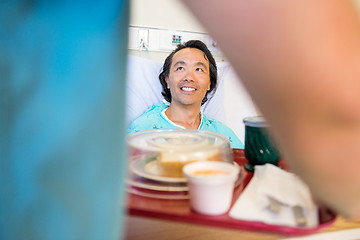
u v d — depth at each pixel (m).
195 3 0.20
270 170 0.49
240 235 0.42
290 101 0.20
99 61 0.23
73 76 0.22
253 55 0.20
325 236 0.39
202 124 1.56
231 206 0.43
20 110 0.22
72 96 0.22
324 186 0.24
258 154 0.58
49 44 0.22
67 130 0.22
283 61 0.19
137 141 0.57
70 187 0.23
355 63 0.18
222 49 0.21
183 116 1.58
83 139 0.23
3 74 0.22
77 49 0.22
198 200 0.40
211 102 1.72
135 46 1.54
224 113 1.74
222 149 0.54
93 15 0.22
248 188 0.47
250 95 0.22
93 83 0.23
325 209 0.35
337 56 0.18
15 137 0.22
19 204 0.23
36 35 0.22
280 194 0.41
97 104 0.23
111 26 0.23
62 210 0.23
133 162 0.52
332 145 0.20
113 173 0.24
